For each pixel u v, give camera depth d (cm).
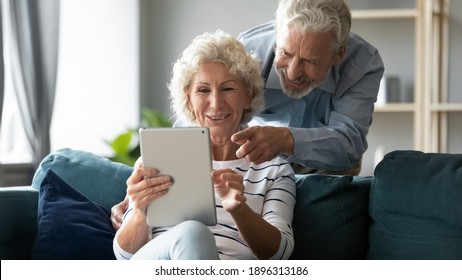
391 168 221
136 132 495
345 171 291
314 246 227
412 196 213
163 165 193
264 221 198
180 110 223
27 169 434
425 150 507
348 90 268
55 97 474
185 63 219
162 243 185
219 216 212
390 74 542
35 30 431
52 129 492
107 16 531
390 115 546
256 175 220
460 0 531
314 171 291
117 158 485
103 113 525
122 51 536
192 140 190
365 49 271
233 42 220
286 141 228
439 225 209
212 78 214
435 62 523
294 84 244
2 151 448
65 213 227
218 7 564
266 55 262
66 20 505
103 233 227
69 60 506
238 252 207
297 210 230
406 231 214
